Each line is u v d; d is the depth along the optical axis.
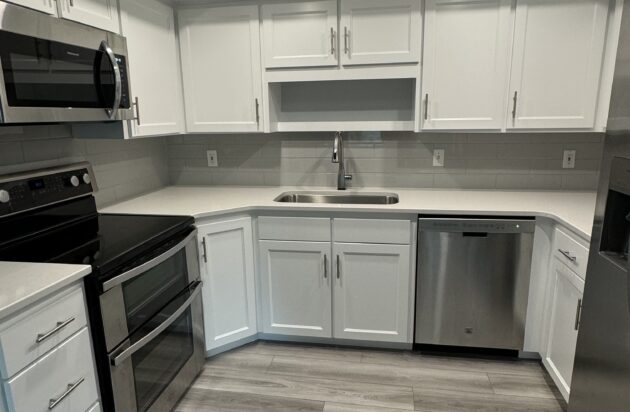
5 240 1.68
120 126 2.08
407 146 2.73
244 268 2.39
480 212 2.12
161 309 1.80
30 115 1.47
